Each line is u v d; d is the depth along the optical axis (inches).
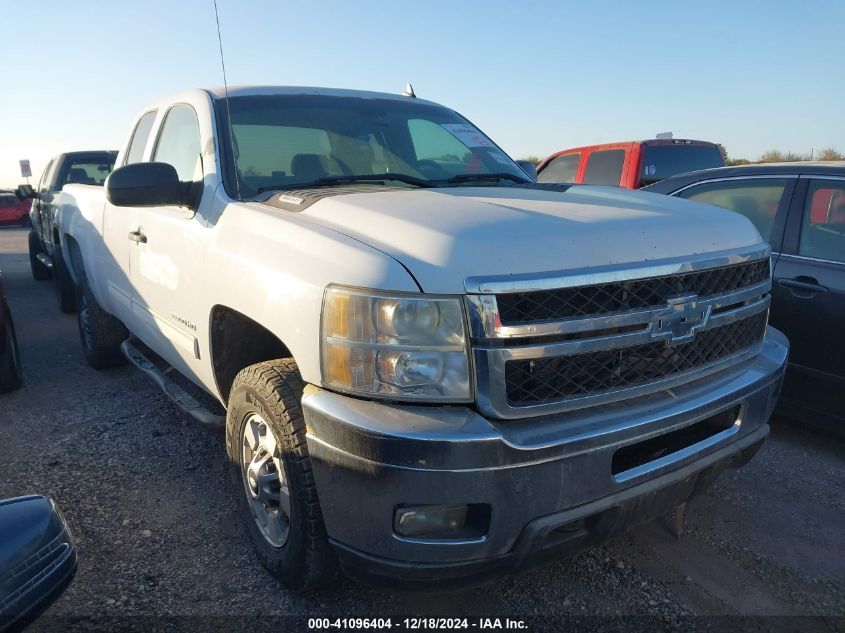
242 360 128.8
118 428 178.7
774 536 129.7
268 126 140.1
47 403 199.0
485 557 86.7
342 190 120.8
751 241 112.8
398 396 85.6
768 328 132.0
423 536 86.2
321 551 100.7
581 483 88.0
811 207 170.6
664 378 97.0
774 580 116.3
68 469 154.9
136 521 132.8
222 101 142.6
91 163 386.6
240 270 111.0
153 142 167.3
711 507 140.0
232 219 119.4
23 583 73.3
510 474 83.4
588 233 93.5
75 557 81.6
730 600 110.9
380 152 147.5
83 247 207.0
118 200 124.6
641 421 91.7
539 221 95.1
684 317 96.4
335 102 154.9
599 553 123.8
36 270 443.5
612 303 91.4
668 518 134.4
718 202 195.3
